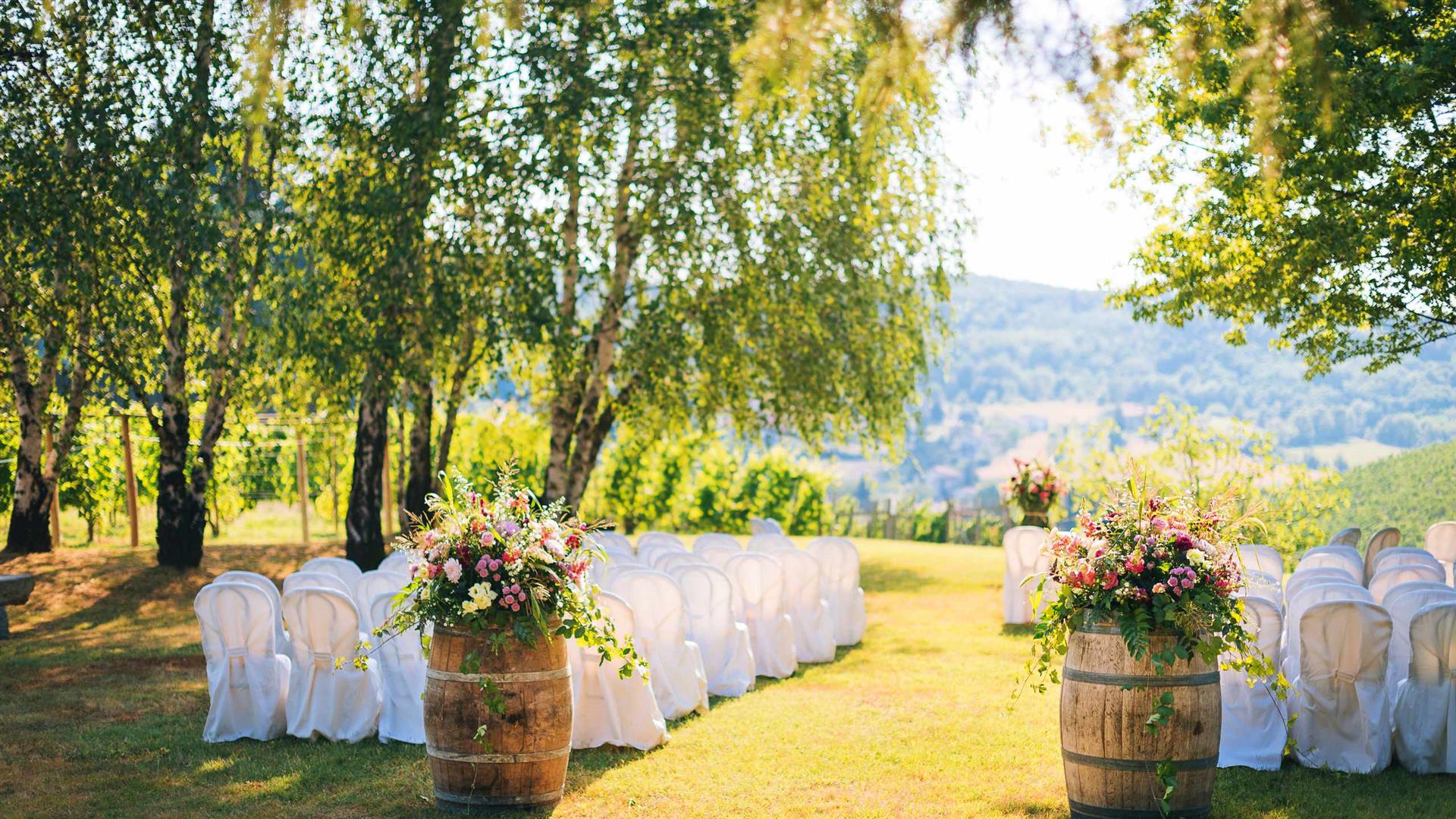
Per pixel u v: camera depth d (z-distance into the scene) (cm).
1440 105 980
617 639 616
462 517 545
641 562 966
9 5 1204
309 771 605
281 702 682
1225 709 617
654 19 1281
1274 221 1102
